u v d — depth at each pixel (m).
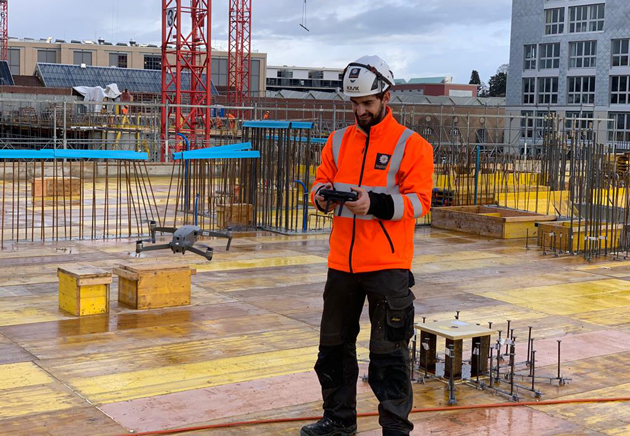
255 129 17.44
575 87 60.06
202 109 39.75
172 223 17.23
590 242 14.53
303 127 15.90
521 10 62.75
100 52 108.38
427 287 11.54
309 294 10.73
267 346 8.16
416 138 5.02
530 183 24.53
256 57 106.88
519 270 13.12
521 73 63.28
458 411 6.27
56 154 13.84
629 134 56.34
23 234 15.35
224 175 17.72
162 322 9.04
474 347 7.08
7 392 6.57
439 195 20.70
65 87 76.06
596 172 16.23
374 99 4.95
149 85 79.75
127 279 9.68
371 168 5.04
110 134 39.91
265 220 17.55
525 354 8.10
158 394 6.59
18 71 105.44
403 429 5.09
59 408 6.21
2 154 13.35
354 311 5.30
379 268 4.96
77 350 7.86
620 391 6.93
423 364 7.12
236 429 5.81
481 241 16.36
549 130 27.42
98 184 25.52
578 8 59.41
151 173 29.19
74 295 9.21
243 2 73.81
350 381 5.48
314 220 18.38
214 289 10.91
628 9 56.19
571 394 6.81
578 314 10.02
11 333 8.44
